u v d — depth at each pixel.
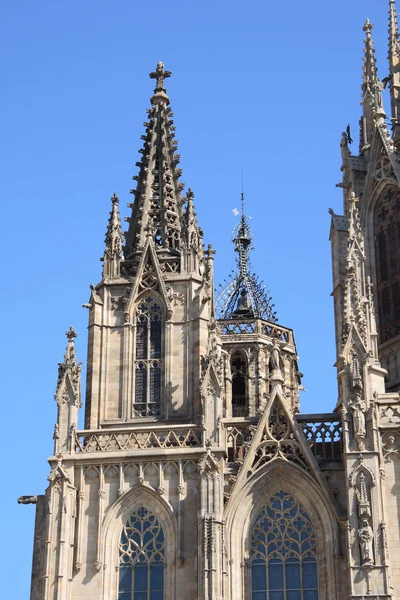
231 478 96.12
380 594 88.56
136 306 104.62
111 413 101.06
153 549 94.50
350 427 94.06
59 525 94.06
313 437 96.94
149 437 97.81
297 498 95.25
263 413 97.50
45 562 93.12
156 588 93.50
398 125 116.62
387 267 110.44
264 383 122.94
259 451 96.75
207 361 98.31
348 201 112.12
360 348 96.12
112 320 104.25
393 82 118.69
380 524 90.56
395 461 93.88
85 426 100.69
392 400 96.00
